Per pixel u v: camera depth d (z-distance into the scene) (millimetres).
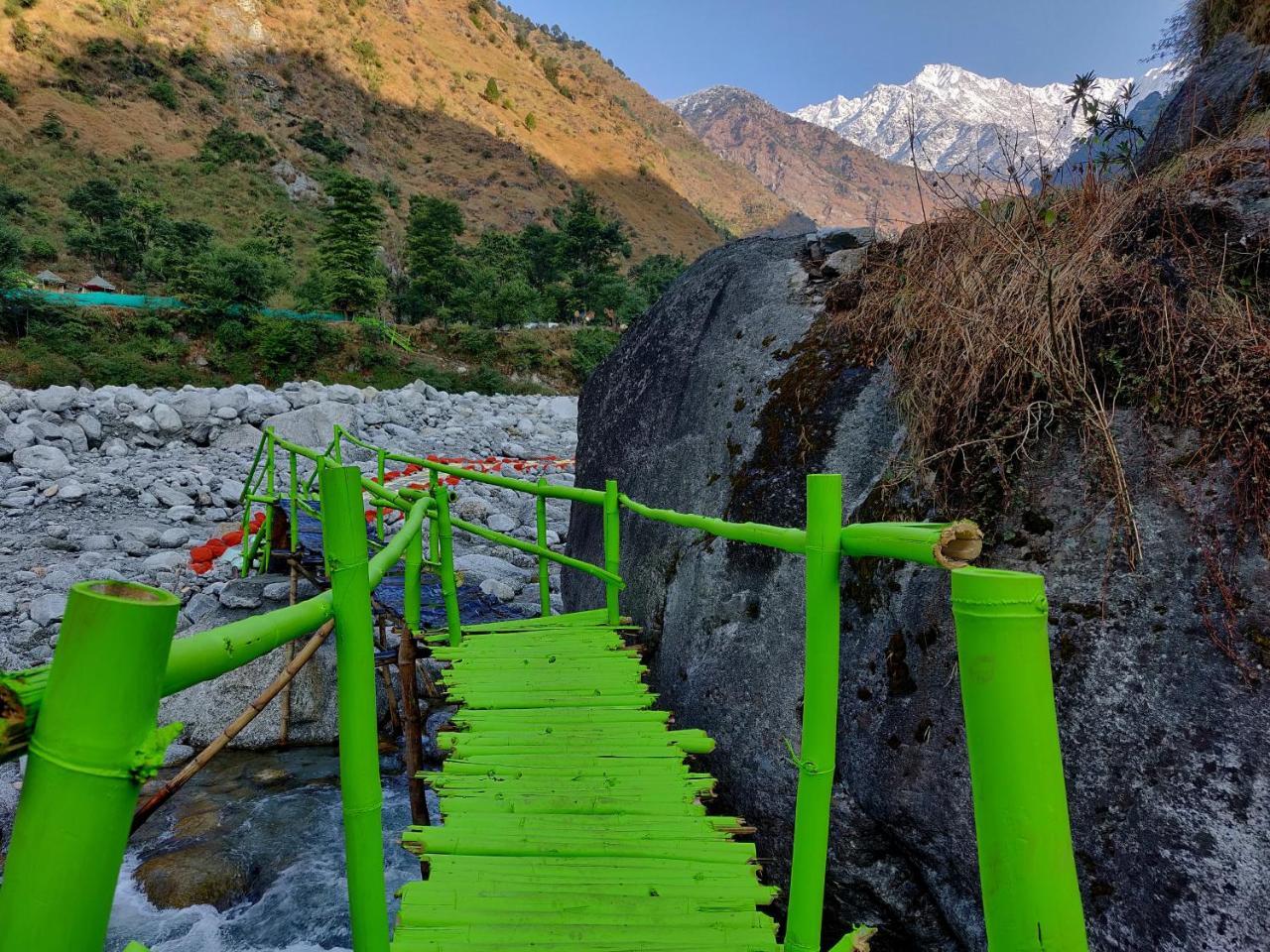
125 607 593
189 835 3957
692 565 3578
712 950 1921
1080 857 1982
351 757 1191
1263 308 2201
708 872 2186
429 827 2355
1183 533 2035
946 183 3264
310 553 5473
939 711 2330
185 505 9547
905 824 2365
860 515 2873
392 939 1938
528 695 3164
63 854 586
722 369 4004
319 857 3832
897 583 2576
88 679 590
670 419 4387
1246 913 1702
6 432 10555
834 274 3996
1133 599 2061
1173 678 1939
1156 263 2375
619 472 4785
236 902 3547
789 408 3467
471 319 38969
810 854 1432
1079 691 2072
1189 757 1864
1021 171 3117
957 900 2264
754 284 4277
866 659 2588
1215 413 2076
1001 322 2568
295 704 4906
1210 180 2625
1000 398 2514
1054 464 2332
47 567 7191
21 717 596
